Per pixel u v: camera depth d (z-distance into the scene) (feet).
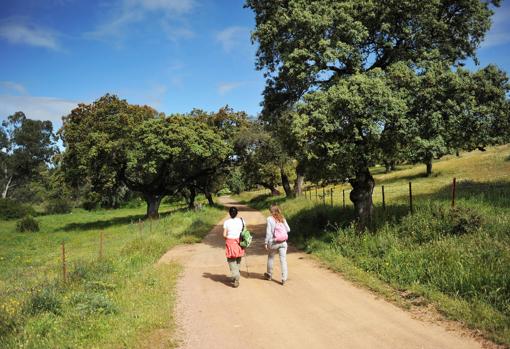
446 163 146.20
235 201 237.66
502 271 24.06
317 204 74.95
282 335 20.67
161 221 86.69
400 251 31.83
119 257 41.47
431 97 38.29
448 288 24.80
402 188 97.25
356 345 19.03
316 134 39.86
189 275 35.68
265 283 31.53
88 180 116.37
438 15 46.83
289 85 51.52
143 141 105.09
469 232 33.40
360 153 41.09
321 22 42.37
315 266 36.55
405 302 24.61
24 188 270.87
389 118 37.78
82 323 22.16
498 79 39.73
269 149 142.10
